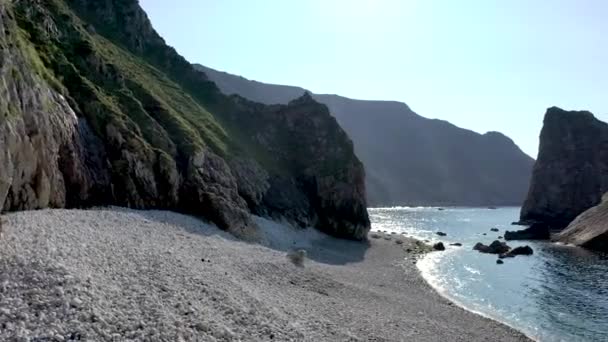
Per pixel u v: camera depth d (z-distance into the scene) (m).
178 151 63.34
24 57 44.81
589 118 149.75
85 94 55.72
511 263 68.44
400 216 179.62
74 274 20.98
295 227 80.56
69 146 45.56
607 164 144.75
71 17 72.56
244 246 49.75
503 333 35.12
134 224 42.91
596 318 40.38
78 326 17.08
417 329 31.94
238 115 108.12
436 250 81.38
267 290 32.53
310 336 23.78
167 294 23.42
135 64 88.56
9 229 27.45
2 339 15.25
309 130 105.56
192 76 114.06
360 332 27.94
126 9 104.81
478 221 158.38
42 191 38.88
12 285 18.98
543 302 45.59
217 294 26.09
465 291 49.66
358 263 61.75
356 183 96.12
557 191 146.88
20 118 36.69
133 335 17.78
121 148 53.59
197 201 59.47
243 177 76.19
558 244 92.38
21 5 60.47
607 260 71.62
